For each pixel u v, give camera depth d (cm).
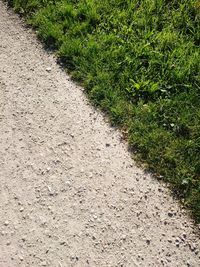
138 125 163
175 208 145
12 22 202
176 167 153
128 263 133
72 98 175
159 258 134
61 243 136
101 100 171
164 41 187
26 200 145
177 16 198
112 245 136
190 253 136
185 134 161
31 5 205
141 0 204
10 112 170
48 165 155
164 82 174
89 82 177
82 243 136
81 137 163
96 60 181
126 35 190
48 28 194
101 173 153
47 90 177
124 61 180
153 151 157
